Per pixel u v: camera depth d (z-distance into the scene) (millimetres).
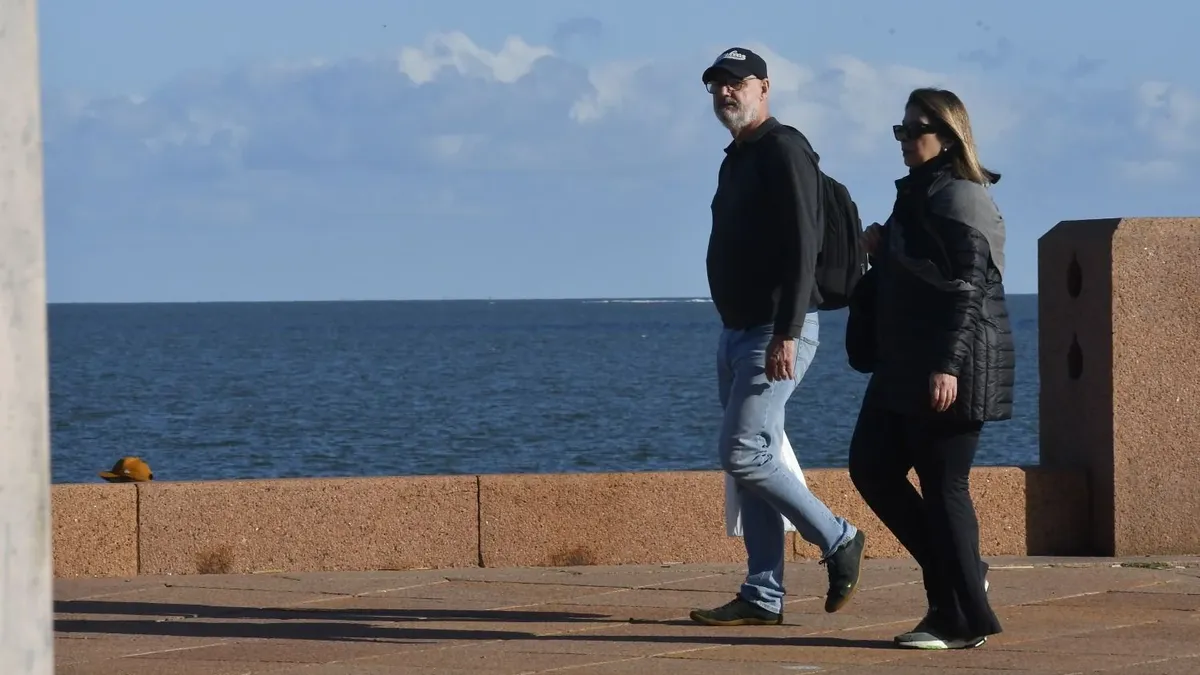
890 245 12234
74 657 12422
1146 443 17312
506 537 16984
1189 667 11625
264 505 16703
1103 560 17047
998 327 12047
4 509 5883
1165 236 17281
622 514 17125
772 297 12930
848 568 13172
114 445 74312
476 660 12203
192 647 12844
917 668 11711
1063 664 11781
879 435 12508
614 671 11719
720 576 16297
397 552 16891
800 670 11656
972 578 12266
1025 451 65188
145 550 16531
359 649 12703
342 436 78688
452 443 75000
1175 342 17328
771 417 13094
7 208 5840
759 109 13070
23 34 5820
